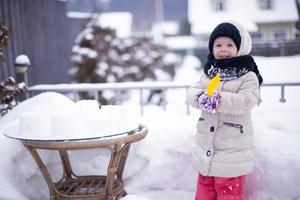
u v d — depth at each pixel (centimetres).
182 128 285
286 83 311
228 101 211
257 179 255
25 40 541
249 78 217
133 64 1045
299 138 261
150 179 275
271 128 279
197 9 2322
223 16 2242
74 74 910
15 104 346
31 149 228
